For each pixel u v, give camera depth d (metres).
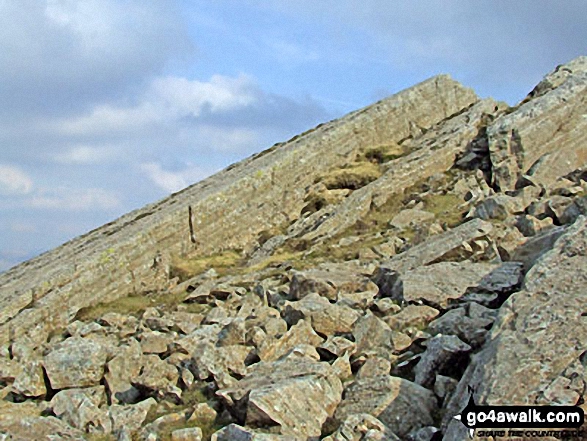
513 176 29.64
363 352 14.68
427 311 16.30
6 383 17.33
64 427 13.35
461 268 18.31
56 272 26.42
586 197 21.06
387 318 16.30
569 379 9.88
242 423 12.52
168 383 14.90
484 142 34.31
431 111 44.41
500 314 12.14
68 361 16.33
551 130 30.80
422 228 24.42
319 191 34.62
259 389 12.24
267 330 16.42
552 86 40.25
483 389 10.23
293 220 33.97
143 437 12.84
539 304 11.85
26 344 21.45
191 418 13.10
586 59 42.38
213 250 31.44
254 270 26.39
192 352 15.87
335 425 11.83
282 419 11.65
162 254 29.08
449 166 34.56
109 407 14.54
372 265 21.83
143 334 18.73
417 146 38.62
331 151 37.84
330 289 19.56
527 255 18.56
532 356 10.50
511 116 31.58
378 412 11.68
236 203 32.84
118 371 15.99
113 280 27.20
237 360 14.84
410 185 32.97
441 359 12.81
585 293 11.73
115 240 29.33
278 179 34.91
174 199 37.72
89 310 25.44
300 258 26.44
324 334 16.22
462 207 27.92
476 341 13.45
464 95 46.50
